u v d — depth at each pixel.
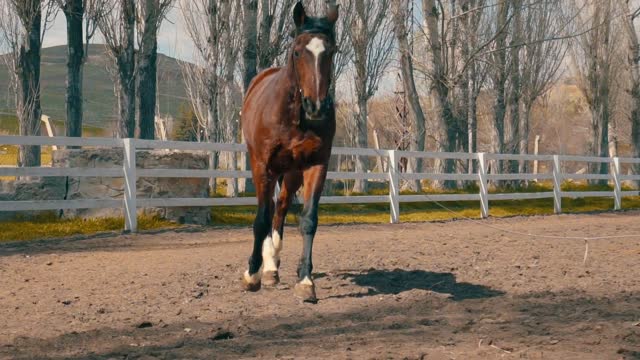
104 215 14.20
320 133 6.61
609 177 23.42
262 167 6.95
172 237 12.73
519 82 36.47
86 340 5.32
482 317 6.05
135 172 13.27
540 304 6.65
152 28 20.61
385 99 46.47
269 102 6.76
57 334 5.55
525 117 40.81
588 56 40.88
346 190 24.30
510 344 5.04
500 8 30.41
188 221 14.77
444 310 6.41
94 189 14.23
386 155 17.11
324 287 7.61
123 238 12.45
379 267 9.16
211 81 24.31
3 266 9.15
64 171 12.49
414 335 5.38
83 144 12.73
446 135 27.94
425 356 4.72
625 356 4.71
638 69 39.59
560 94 78.69
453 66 27.97
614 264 9.57
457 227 16.05
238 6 25.12
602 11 39.38
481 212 19.41
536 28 35.88
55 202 12.37
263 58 23.19
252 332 5.53
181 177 14.28
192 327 5.73
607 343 5.07
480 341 5.10
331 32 6.45
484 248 11.34
